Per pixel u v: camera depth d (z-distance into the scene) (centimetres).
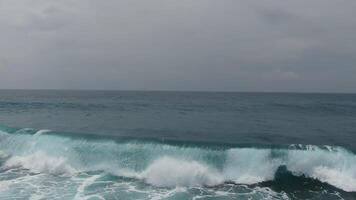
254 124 2967
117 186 1302
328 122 3216
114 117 3403
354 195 1249
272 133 2445
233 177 1415
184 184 1373
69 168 1514
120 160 1523
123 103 6025
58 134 1731
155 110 4416
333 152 1446
